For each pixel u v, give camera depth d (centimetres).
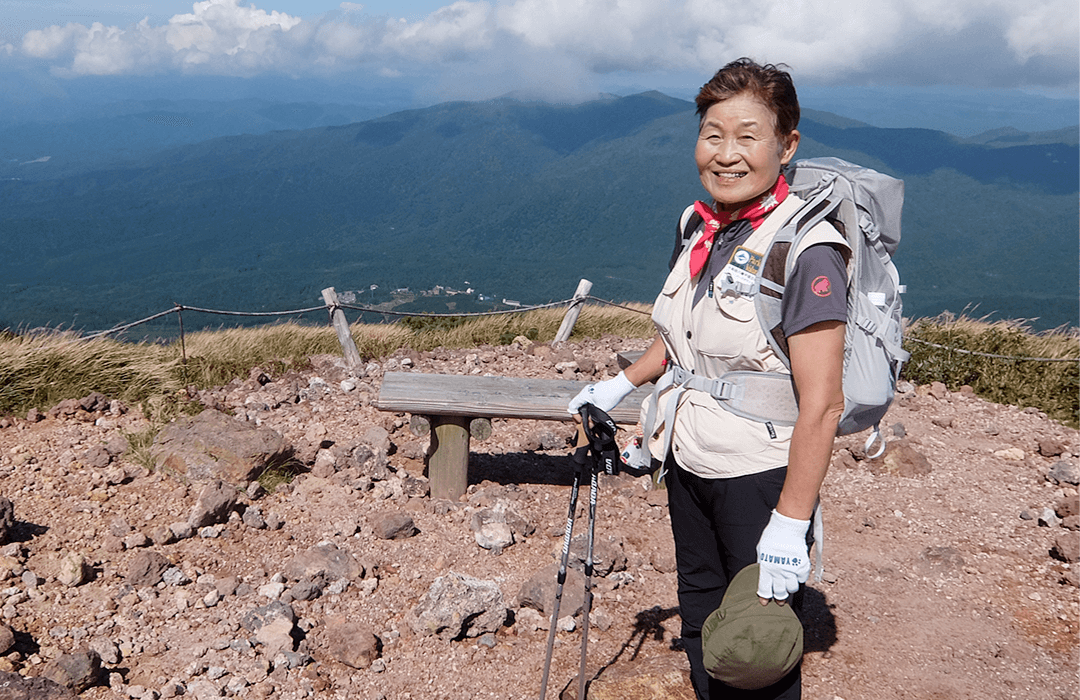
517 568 413
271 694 296
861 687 321
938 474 561
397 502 477
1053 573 423
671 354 231
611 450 262
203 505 419
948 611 384
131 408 614
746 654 194
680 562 247
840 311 182
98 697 280
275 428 597
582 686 283
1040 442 618
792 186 206
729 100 192
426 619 342
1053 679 329
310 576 377
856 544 458
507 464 561
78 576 350
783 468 204
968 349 882
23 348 655
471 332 1041
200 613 343
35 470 470
